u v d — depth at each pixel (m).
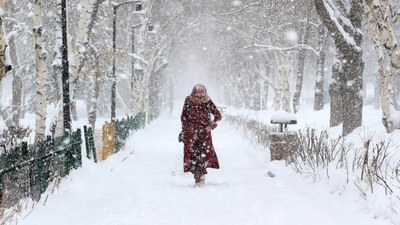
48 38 29.05
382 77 11.62
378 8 10.86
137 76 33.88
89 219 6.23
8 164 6.37
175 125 37.31
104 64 25.73
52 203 7.20
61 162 9.21
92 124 21.84
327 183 8.01
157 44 39.50
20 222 5.92
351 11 16.33
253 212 6.52
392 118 11.52
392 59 11.03
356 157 8.29
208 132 9.33
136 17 38.28
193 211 6.67
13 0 26.78
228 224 5.86
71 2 23.25
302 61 35.38
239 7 38.97
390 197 5.89
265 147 15.61
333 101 22.00
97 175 10.56
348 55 16.06
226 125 34.75
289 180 9.40
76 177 9.69
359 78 16.20
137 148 18.36
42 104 13.20
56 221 6.11
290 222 5.90
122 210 6.81
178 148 18.53
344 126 16.34
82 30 14.45
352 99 16.20
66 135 9.73
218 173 11.19
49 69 30.36
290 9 34.50
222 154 15.98
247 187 8.77
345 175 7.63
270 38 39.03
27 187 7.08
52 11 27.84
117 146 16.27
